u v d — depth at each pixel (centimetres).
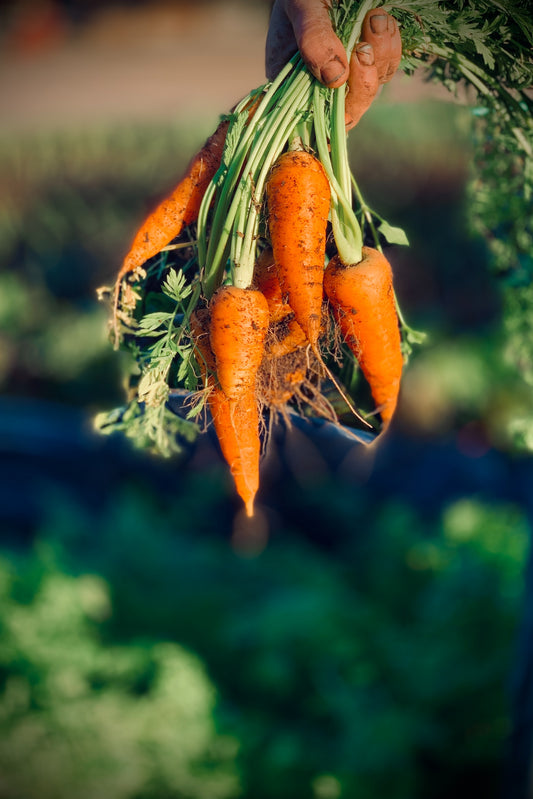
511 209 227
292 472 783
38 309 972
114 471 815
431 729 412
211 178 144
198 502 773
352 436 164
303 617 522
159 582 612
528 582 313
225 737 440
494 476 749
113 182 938
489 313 875
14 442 832
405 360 160
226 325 129
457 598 493
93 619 527
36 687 426
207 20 1266
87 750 400
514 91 180
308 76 128
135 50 1148
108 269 976
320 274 129
